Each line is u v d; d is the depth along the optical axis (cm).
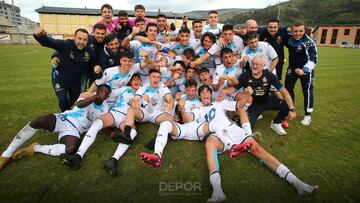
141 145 315
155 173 254
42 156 281
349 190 228
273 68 416
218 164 247
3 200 211
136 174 251
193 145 316
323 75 890
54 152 276
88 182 236
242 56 402
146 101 353
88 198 214
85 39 353
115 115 323
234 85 376
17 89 603
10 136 334
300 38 406
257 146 260
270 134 351
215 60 439
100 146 308
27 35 4397
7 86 636
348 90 644
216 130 279
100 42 392
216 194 211
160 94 367
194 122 329
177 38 461
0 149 297
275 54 412
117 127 335
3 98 520
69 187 229
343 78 827
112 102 360
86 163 269
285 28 440
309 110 392
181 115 355
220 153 280
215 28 527
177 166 267
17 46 2680
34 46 2706
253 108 367
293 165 270
